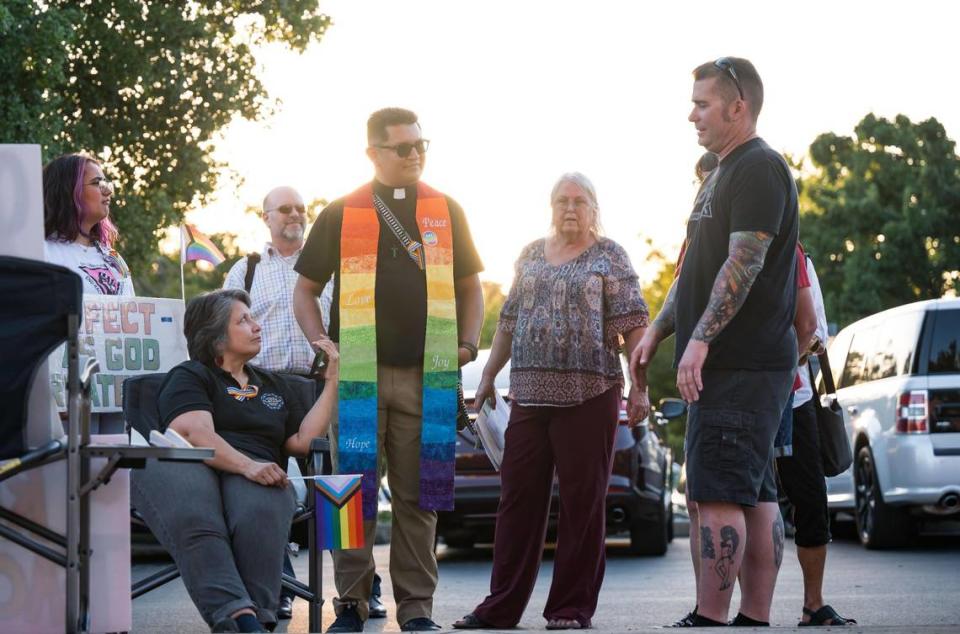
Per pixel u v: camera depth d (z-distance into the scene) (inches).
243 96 1036.5
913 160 1932.8
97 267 289.9
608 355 273.9
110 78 988.6
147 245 1006.4
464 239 267.7
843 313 1833.2
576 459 270.4
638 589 394.6
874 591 370.3
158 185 1024.9
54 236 286.8
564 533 271.0
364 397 255.8
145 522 225.8
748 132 227.0
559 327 272.7
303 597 234.4
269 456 241.0
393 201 262.2
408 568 261.1
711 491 222.1
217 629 210.2
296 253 363.9
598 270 274.4
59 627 188.2
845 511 574.2
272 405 245.3
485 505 466.6
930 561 465.7
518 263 286.0
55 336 182.9
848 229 1895.9
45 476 188.2
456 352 259.3
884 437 506.3
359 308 257.1
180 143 1018.1
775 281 223.9
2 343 180.4
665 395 2400.3
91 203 288.0
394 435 261.9
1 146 187.6
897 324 524.7
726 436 221.5
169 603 362.0
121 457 183.6
